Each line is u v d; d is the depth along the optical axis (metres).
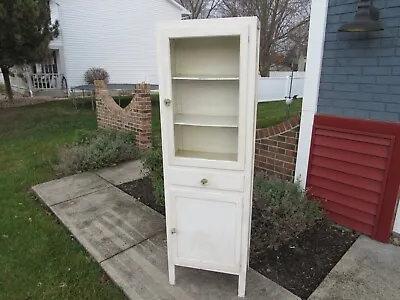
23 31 7.36
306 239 2.68
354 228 2.80
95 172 4.33
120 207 3.26
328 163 2.89
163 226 2.88
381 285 2.11
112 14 12.89
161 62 1.73
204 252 2.01
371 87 2.50
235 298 2.01
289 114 8.27
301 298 2.01
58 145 5.68
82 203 3.35
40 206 3.33
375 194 2.62
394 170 2.47
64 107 10.37
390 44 2.33
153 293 2.06
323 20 2.66
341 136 2.75
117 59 13.44
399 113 2.38
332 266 2.32
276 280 2.17
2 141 6.02
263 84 12.16
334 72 2.70
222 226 1.93
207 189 1.88
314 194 3.04
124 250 2.52
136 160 4.83
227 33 1.58
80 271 2.29
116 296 2.06
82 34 12.60
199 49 1.92
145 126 5.06
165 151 1.88
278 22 17.89
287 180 3.28
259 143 3.54
